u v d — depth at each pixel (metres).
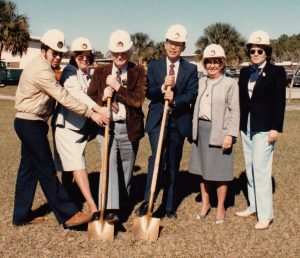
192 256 3.95
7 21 33.38
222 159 4.65
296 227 4.69
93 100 4.57
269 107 4.51
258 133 4.56
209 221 4.82
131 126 4.46
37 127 4.25
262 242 4.28
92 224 4.27
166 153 4.84
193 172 4.90
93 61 5.04
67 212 4.38
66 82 4.50
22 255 3.90
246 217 4.98
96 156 8.06
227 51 40.16
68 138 4.50
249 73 4.64
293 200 5.61
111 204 4.35
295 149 9.47
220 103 4.58
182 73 4.70
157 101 4.79
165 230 4.54
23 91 4.20
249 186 4.98
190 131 4.82
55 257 3.87
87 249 4.04
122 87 4.36
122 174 4.77
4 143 9.45
